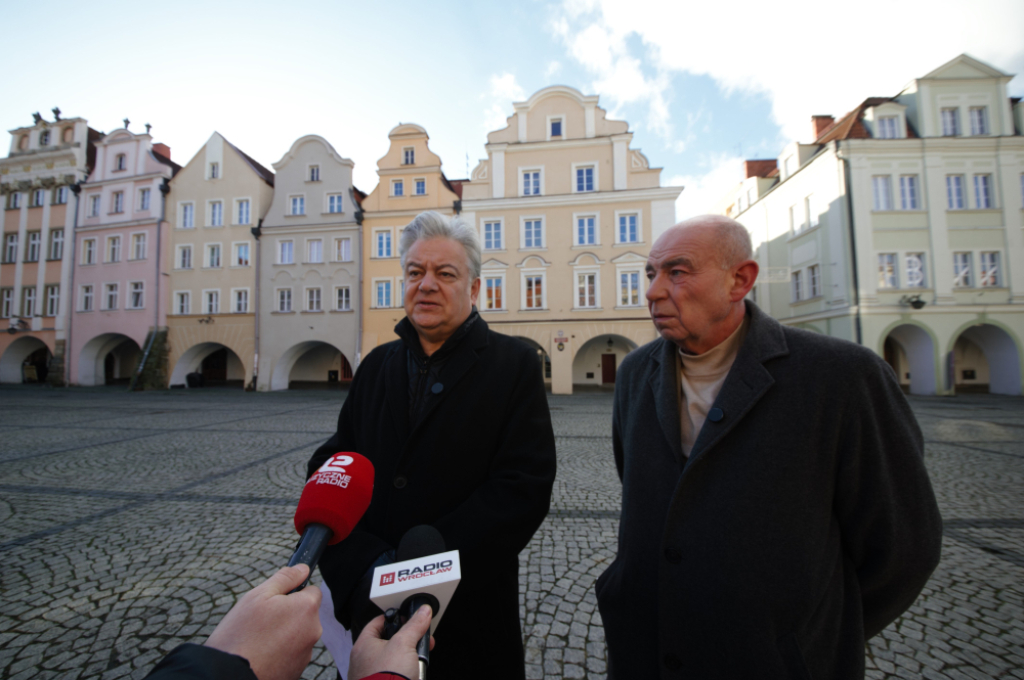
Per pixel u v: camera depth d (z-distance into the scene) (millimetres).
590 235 20406
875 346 17281
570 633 2559
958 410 13008
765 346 1166
